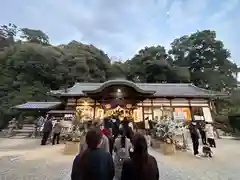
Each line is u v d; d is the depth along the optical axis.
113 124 6.29
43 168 6.03
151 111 18.28
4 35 51.09
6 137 15.82
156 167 1.93
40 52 35.09
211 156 8.33
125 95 17.44
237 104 28.72
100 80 39.94
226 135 20.31
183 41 49.28
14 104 26.81
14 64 34.72
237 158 8.06
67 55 39.56
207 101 18.64
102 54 51.47
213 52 43.62
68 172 5.55
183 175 5.46
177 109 18.38
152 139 11.44
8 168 6.01
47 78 35.09
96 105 18.03
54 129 11.77
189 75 39.00
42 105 18.94
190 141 12.44
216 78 39.00
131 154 1.97
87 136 2.10
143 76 40.31
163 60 39.72
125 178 1.85
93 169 1.83
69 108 17.94
